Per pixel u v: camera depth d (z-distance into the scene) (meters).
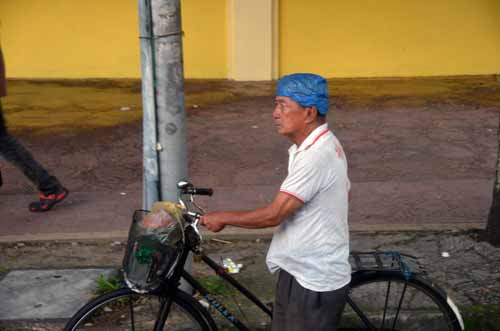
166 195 4.17
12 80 12.30
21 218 5.84
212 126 9.06
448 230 5.42
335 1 12.01
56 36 12.21
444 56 12.39
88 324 4.06
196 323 3.39
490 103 10.32
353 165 7.34
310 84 2.86
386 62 12.38
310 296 3.02
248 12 11.81
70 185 6.79
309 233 2.96
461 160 7.50
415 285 3.47
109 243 5.32
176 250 3.09
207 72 12.29
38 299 4.40
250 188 6.62
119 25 12.17
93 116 9.74
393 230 5.44
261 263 4.91
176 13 3.98
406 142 8.23
